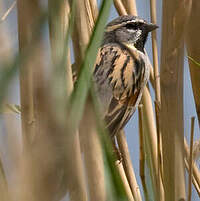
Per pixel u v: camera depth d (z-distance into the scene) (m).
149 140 6.75
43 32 2.83
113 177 3.58
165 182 5.70
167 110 5.60
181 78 5.57
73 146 3.69
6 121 2.88
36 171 2.88
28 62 2.83
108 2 3.65
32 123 4.47
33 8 2.82
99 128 3.71
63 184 3.27
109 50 8.93
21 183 2.82
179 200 5.59
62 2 3.03
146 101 6.95
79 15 4.35
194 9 6.00
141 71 8.84
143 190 6.54
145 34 9.37
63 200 3.25
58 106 3.02
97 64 8.50
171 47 5.45
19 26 3.07
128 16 7.80
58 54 3.65
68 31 3.63
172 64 5.48
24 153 2.91
